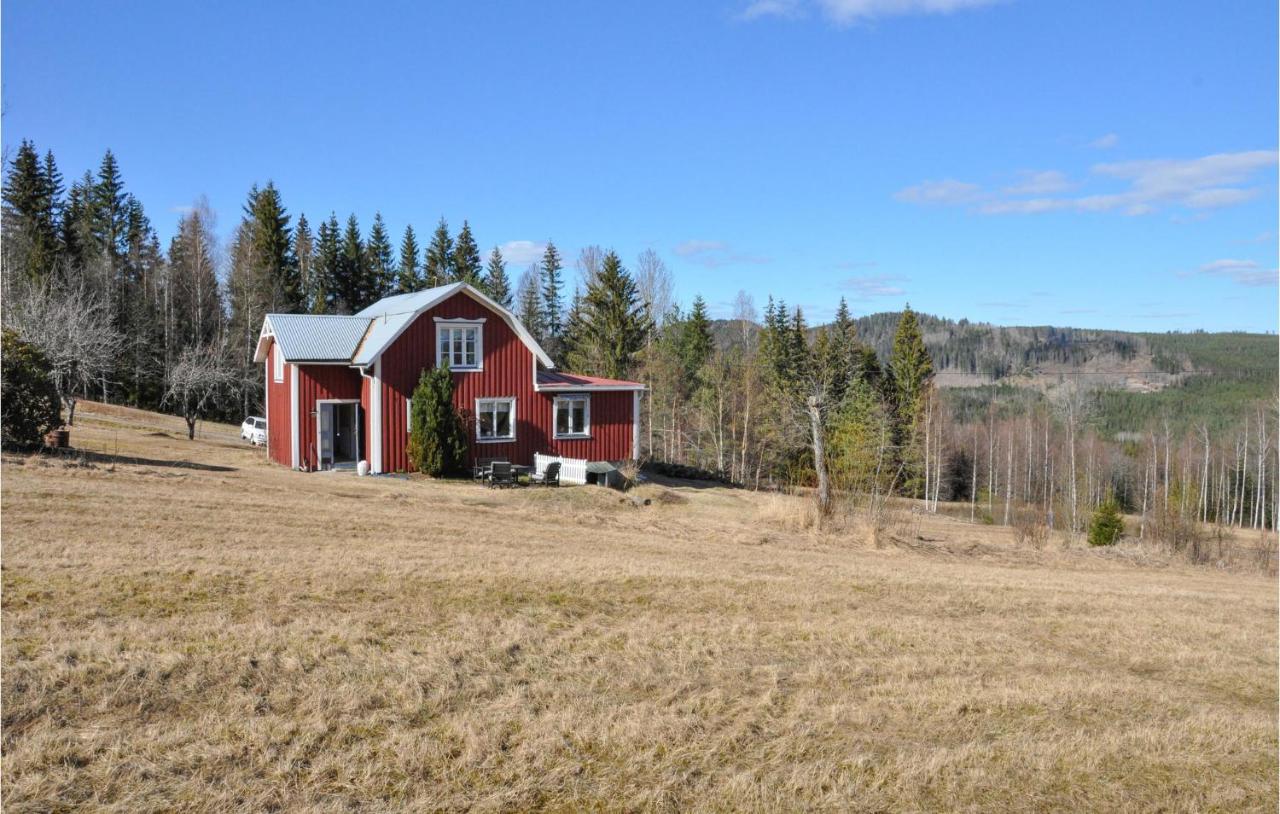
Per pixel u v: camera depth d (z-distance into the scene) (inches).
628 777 278.4
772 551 829.2
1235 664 499.2
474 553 613.6
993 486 2768.2
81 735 268.7
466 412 1267.2
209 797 243.3
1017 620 565.3
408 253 3346.5
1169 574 1044.5
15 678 295.3
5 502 610.5
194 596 420.5
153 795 242.8
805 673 400.2
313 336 1309.1
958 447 2856.8
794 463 2267.5
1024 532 1235.2
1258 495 2783.0
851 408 2091.5
